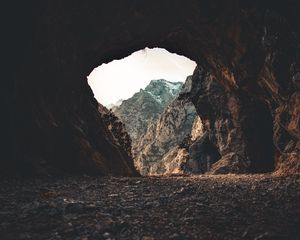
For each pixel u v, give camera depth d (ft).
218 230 24.02
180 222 25.82
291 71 77.30
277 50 79.36
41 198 34.35
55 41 67.10
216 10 82.89
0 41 57.62
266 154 116.16
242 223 26.03
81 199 34.76
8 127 55.72
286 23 75.20
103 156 73.26
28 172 54.54
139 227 24.38
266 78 88.12
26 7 60.18
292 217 27.91
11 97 57.06
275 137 93.40
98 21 76.02
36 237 21.84
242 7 80.23
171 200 34.99
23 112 59.00
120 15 77.71
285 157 82.07
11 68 58.44
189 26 89.71
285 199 35.86
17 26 59.57
